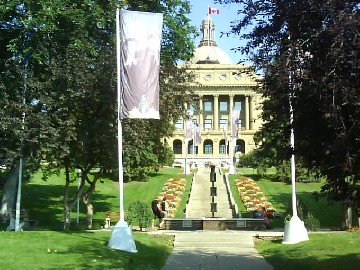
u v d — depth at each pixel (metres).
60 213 35.62
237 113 68.81
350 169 8.02
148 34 15.72
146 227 26.06
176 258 15.75
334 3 7.54
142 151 28.69
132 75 15.54
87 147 22.98
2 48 23.91
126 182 52.81
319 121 8.52
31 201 39.28
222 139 120.25
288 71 8.27
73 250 14.90
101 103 21.97
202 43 149.75
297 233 19.62
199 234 22.92
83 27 22.92
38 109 20.70
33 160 21.88
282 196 43.72
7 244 15.42
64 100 20.61
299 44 8.24
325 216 35.59
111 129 22.12
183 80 27.27
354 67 7.54
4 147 19.98
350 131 7.49
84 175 24.88
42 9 21.09
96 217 35.25
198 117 121.69
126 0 24.44
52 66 20.97
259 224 27.39
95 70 21.88
